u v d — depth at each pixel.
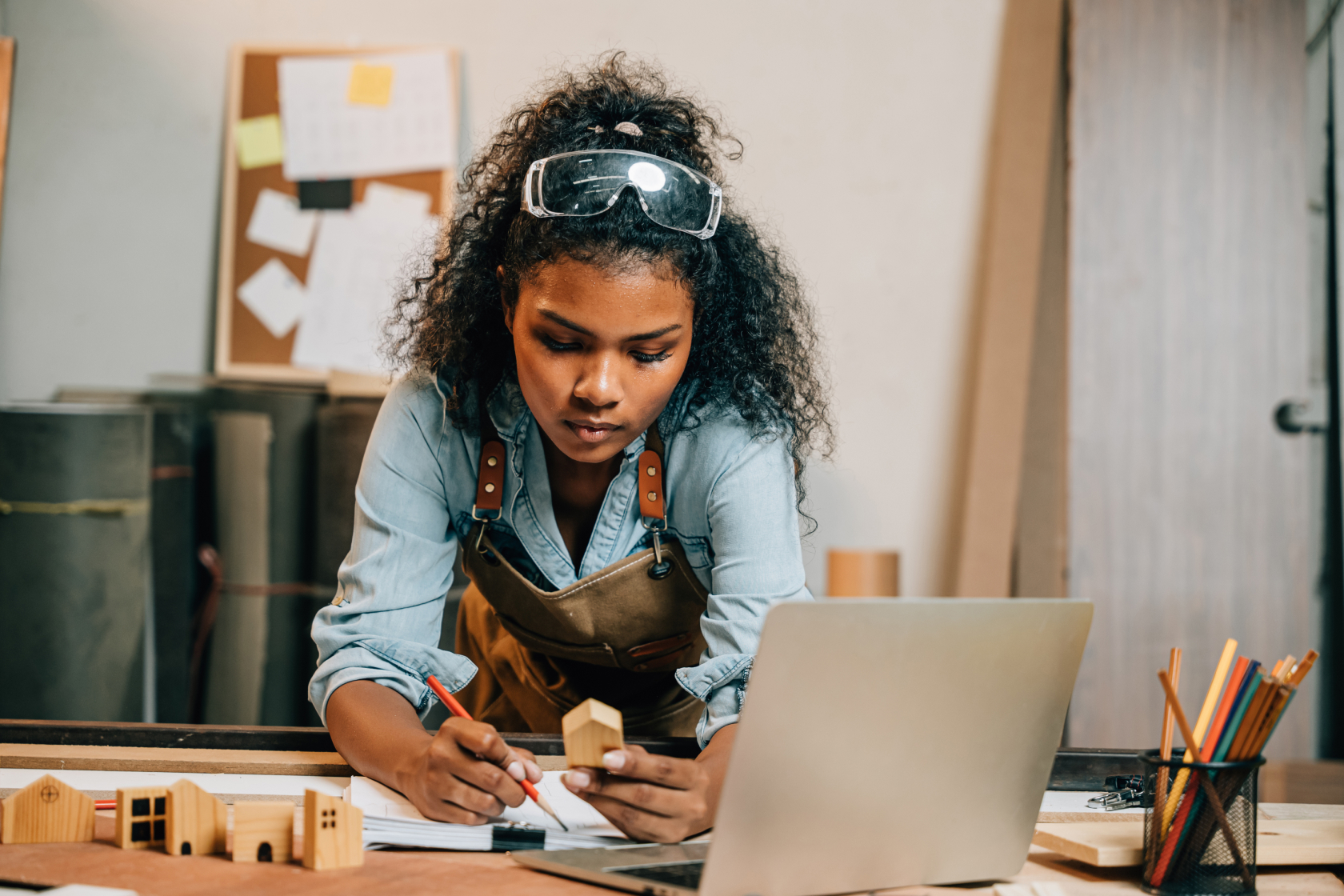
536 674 1.33
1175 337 2.51
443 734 0.81
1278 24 2.54
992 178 2.71
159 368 2.84
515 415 1.08
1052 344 2.60
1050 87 2.62
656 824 0.76
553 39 2.76
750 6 2.75
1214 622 2.48
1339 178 2.54
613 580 1.10
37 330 2.85
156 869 0.71
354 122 2.75
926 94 2.72
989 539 2.55
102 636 2.36
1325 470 2.53
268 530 2.55
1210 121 2.53
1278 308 2.52
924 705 0.70
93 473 2.34
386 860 0.75
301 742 1.02
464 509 1.11
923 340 2.72
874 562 2.44
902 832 0.72
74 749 0.99
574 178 0.85
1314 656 0.71
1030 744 0.75
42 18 2.82
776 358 1.08
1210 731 0.73
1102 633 2.47
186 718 2.55
